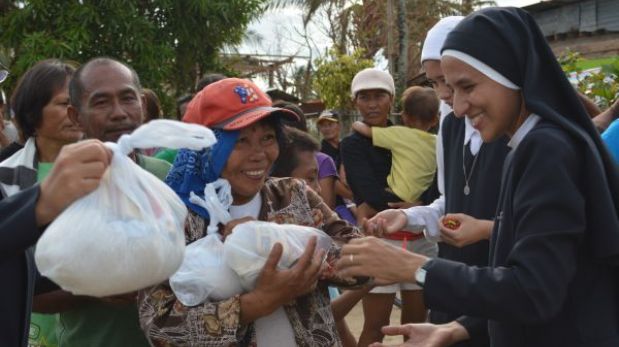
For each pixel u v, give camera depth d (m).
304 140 3.46
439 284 1.76
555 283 1.66
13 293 1.66
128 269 1.45
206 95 2.07
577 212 1.68
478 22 1.87
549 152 1.72
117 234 1.45
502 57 1.84
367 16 16.44
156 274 1.51
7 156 2.94
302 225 2.16
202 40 12.46
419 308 4.08
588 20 10.95
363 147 4.49
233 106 2.04
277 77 20.39
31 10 10.81
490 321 1.98
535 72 1.82
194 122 2.08
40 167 2.73
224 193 2.02
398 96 10.73
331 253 2.09
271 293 1.87
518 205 1.75
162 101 11.55
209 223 2.03
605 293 1.83
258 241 1.90
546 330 1.83
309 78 19.92
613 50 10.38
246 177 2.09
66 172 1.35
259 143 2.10
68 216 1.47
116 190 1.51
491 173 2.59
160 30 11.82
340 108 9.64
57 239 1.44
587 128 1.82
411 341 2.19
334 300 2.91
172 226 1.55
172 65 12.37
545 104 1.80
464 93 1.90
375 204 4.35
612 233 1.71
